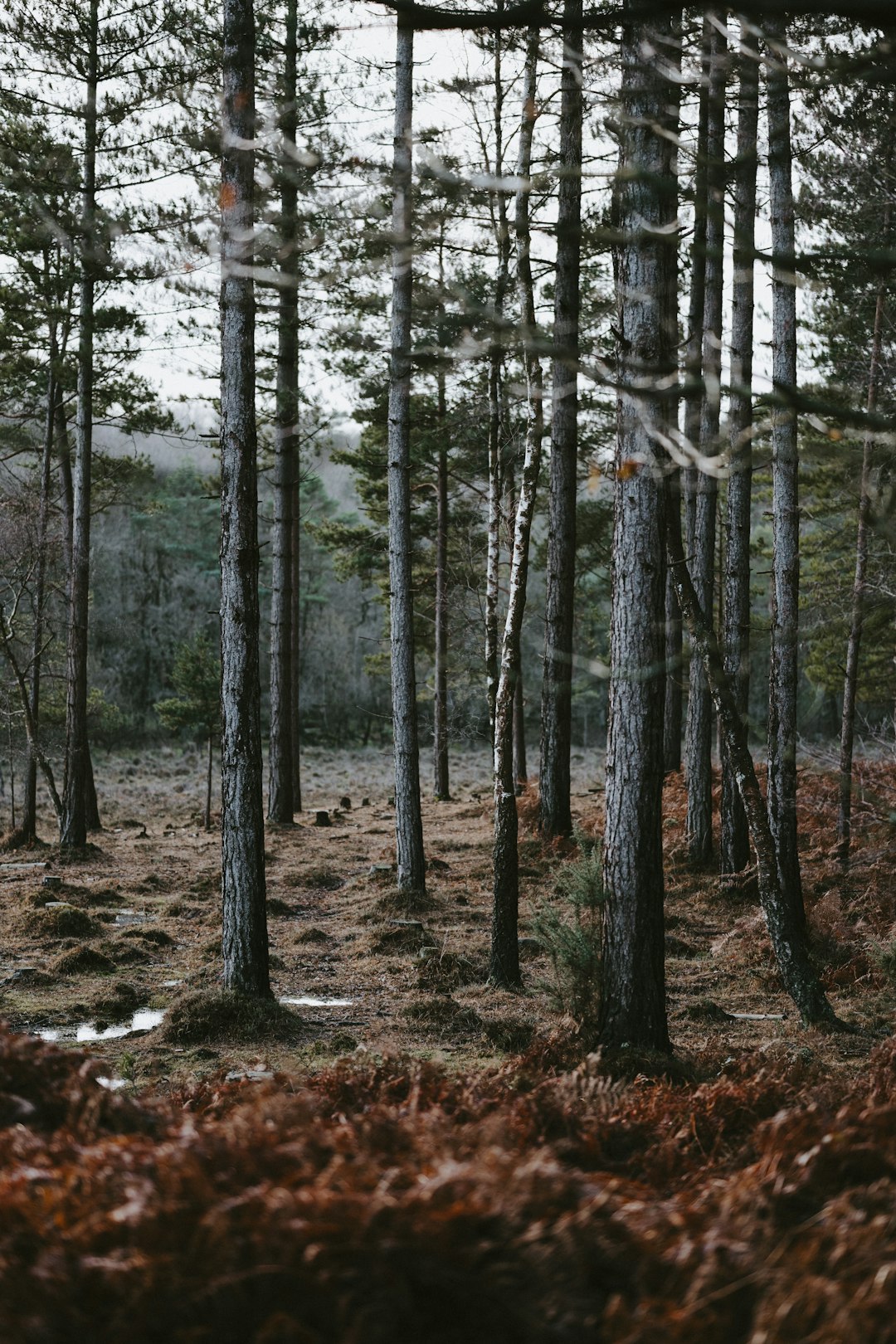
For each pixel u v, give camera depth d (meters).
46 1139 4.20
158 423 23.80
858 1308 2.90
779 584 14.14
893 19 1.51
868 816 16.55
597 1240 3.29
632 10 1.72
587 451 23.94
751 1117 5.82
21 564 25.11
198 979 12.51
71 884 18.53
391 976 13.06
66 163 18.86
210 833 27.34
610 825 9.23
